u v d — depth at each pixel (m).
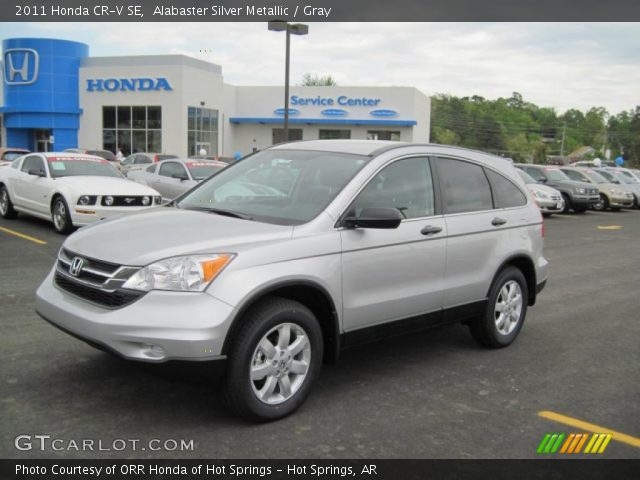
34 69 38.19
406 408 4.43
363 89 43.31
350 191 4.52
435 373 5.21
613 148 131.25
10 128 40.16
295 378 4.17
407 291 4.83
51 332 5.65
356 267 4.42
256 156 5.49
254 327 3.86
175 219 4.46
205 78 40.44
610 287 9.46
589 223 20.62
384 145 5.09
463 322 5.88
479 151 5.95
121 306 3.72
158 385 4.55
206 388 4.54
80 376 4.66
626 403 4.75
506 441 4.00
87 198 10.95
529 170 25.30
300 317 4.09
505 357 5.74
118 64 38.69
